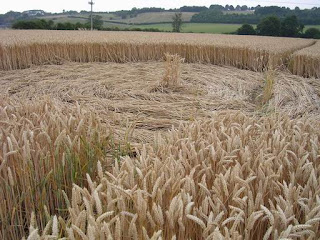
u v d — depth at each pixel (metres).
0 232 2.32
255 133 3.27
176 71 7.12
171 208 1.64
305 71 9.27
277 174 2.17
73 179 2.78
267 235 1.57
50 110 3.65
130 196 1.78
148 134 4.55
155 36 15.45
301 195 2.01
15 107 3.65
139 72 8.63
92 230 1.44
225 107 6.01
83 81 7.50
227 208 2.04
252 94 7.21
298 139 2.84
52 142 2.88
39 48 10.08
